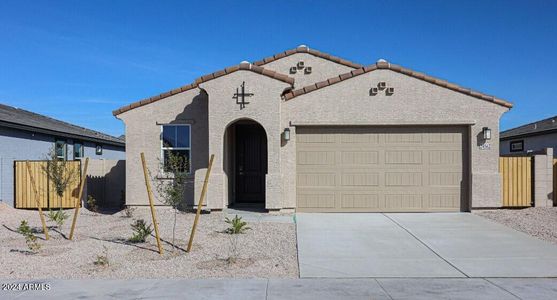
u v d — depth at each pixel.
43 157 20.77
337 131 14.72
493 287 7.68
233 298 7.13
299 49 17.53
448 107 14.54
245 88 14.47
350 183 14.69
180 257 9.56
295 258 9.51
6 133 18.23
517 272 8.55
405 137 14.70
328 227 12.40
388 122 14.53
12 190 18.11
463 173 14.68
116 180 18.50
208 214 14.43
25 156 19.52
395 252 9.98
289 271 8.65
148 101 15.92
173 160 10.64
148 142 15.96
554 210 14.34
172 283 7.92
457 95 14.54
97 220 14.49
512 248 10.29
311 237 11.27
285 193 14.53
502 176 14.74
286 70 17.59
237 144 16.75
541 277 8.27
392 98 14.58
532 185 14.88
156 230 9.88
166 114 15.95
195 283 7.92
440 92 14.57
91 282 8.00
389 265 9.03
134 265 9.02
